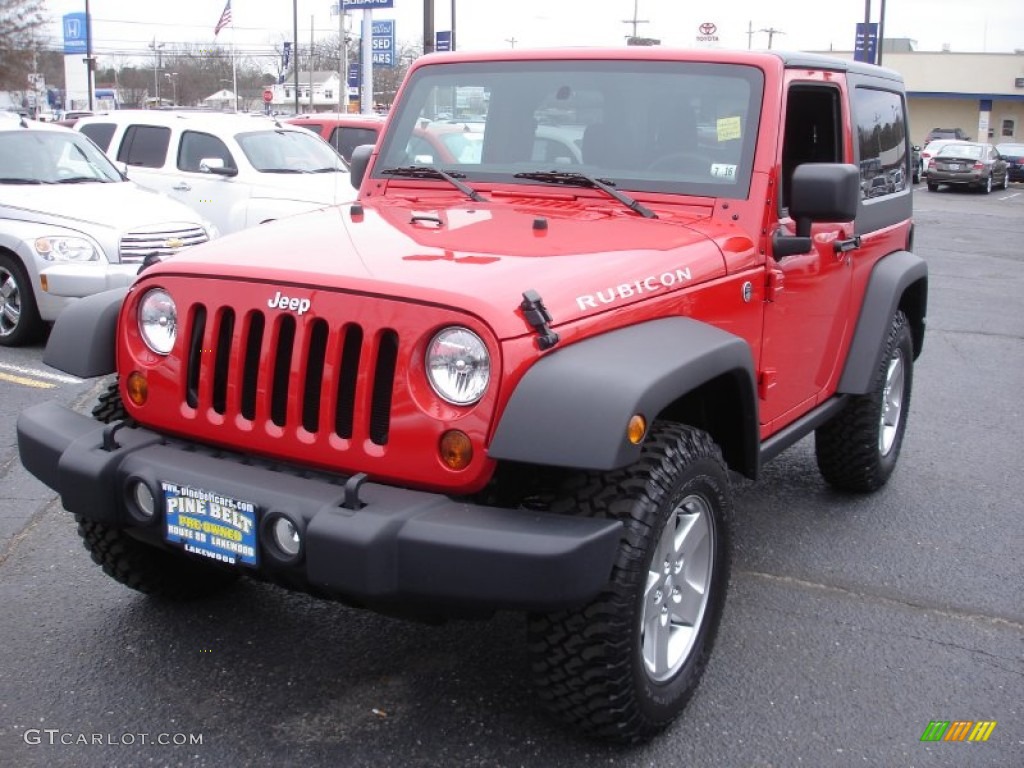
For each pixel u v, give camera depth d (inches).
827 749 125.5
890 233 203.8
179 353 123.6
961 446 253.0
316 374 115.4
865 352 189.0
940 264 626.2
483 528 104.0
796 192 143.1
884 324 190.9
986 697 138.4
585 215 148.0
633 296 121.1
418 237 132.6
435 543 103.7
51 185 350.0
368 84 824.9
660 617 123.0
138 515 122.0
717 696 136.4
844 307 183.2
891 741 127.6
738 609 161.6
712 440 136.0
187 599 156.6
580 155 159.6
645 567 113.4
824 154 181.6
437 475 108.6
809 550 185.5
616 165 156.8
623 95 158.6
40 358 316.2
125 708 129.3
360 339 112.3
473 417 106.4
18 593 159.2
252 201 448.8
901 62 2428.6
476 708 130.9
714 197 149.4
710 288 134.5
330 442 113.2
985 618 161.3
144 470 120.4
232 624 151.0
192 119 471.2
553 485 118.0
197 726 126.0
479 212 149.9
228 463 119.6
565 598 103.5
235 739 123.6
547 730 126.6
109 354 133.7
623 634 112.5
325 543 105.3
